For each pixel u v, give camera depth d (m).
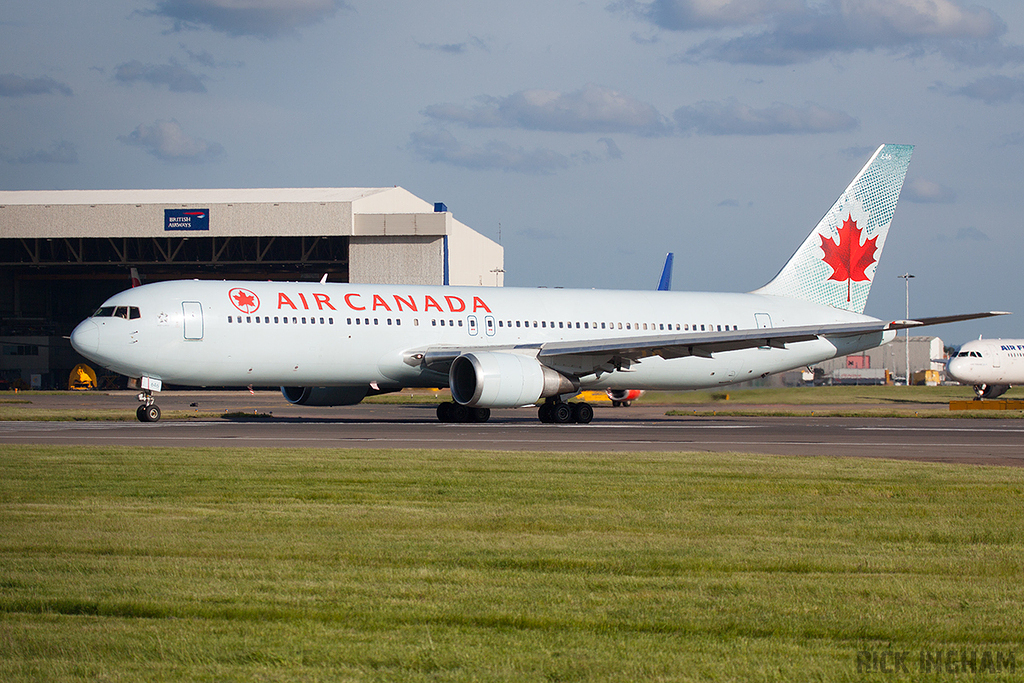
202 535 45.28
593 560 40.72
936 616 32.91
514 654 28.61
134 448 84.94
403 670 27.23
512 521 49.88
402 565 39.53
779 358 163.25
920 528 49.38
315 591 35.25
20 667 27.25
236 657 28.14
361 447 90.75
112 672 26.91
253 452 82.50
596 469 72.62
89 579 36.72
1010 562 41.25
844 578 38.12
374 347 132.62
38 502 54.62
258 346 126.44
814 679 27.02
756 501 57.84
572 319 147.25
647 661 28.16
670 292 160.88
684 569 39.34
